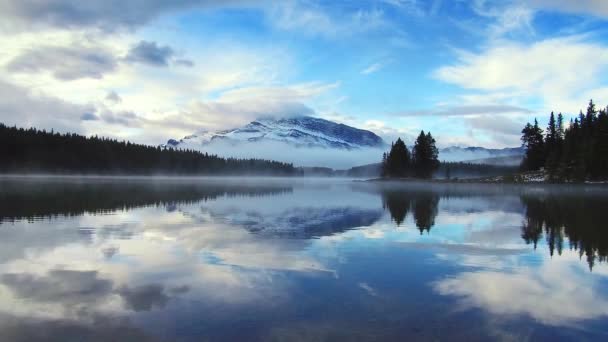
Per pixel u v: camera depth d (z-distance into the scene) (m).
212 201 42.28
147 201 40.50
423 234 21.83
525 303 10.94
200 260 15.41
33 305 10.52
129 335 8.78
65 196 44.66
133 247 17.69
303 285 12.34
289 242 19.11
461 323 9.54
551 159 85.69
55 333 8.86
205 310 10.20
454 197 52.88
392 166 129.50
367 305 10.64
